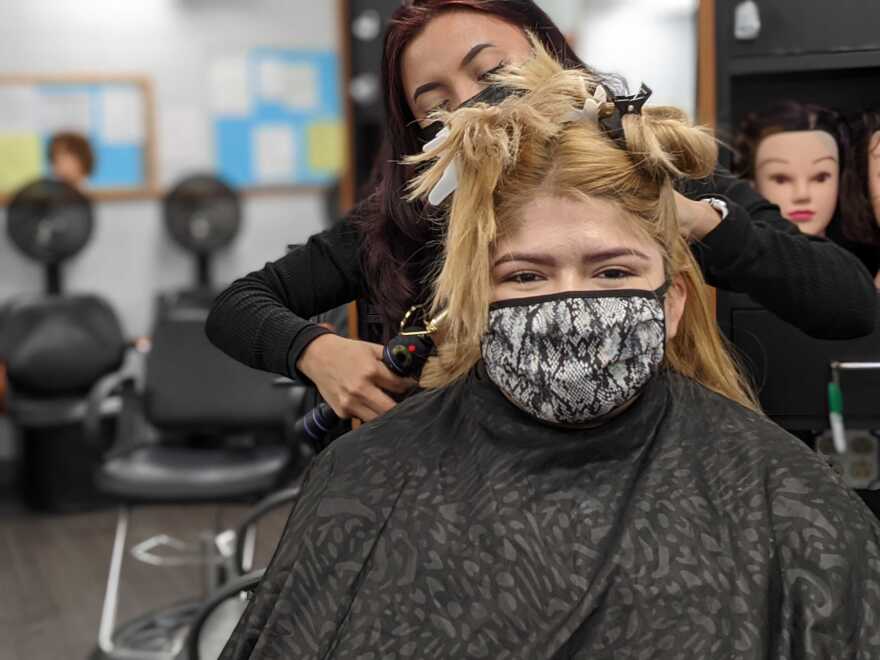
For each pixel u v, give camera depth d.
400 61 1.59
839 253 1.47
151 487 3.45
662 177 1.16
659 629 1.08
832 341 1.84
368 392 1.36
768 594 1.08
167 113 5.86
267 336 1.52
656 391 1.19
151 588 4.00
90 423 3.62
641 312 1.13
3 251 5.55
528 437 1.18
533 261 1.14
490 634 1.11
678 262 1.22
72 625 3.67
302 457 3.46
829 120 1.93
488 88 1.24
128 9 5.73
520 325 1.14
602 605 1.10
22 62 5.59
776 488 1.13
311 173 6.14
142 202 5.85
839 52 1.87
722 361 1.33
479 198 1.14
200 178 5.55
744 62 1.89
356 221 1.68
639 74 2.50
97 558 4.35
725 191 1.54
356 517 1.17
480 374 1.24
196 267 5.82
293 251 1.73
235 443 4.04
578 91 1.18
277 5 5.98
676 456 1.17
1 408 5.00
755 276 1.40
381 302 1.60
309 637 1.13
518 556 1.13
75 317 5.16
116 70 5.74
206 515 4.86
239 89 5.96
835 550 1.08
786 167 1.94
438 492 1.17
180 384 3.85
